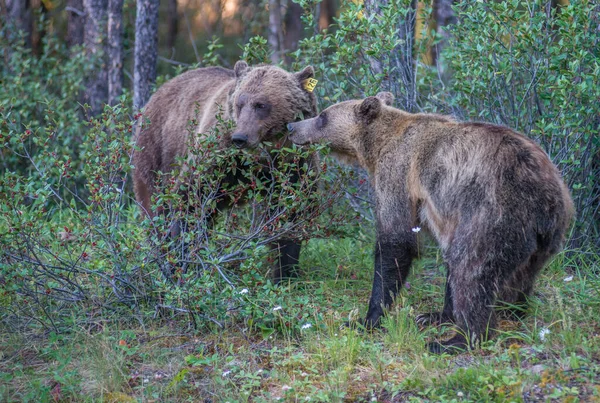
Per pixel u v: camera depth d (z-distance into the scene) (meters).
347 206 13.22
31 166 17.66
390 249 9.96
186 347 9.66
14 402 8.32
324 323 9.90
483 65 12.66
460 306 8.91
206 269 10.48
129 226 12.41
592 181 12.37
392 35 12.98
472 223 8.82
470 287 8.79
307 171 11.12
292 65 15.02
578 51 11.75
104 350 9.07
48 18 30.38
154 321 10.38
